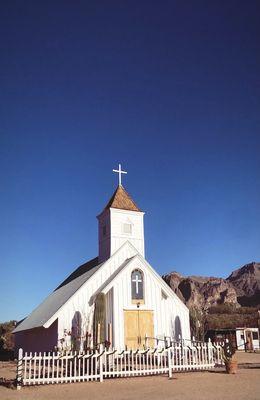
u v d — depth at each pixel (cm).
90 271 3575
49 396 1549
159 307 3173
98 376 1989
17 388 1783
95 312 2814
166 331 3139
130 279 3136
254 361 3114
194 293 12069
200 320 5216
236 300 12306
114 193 3834
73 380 1947
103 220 3728
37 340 3419
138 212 3712
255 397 1374
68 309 3002
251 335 5112
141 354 2205
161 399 1398
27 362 1978
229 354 2188
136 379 1998
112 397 1487
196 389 1614
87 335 2731
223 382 1797
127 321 3028
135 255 3219
